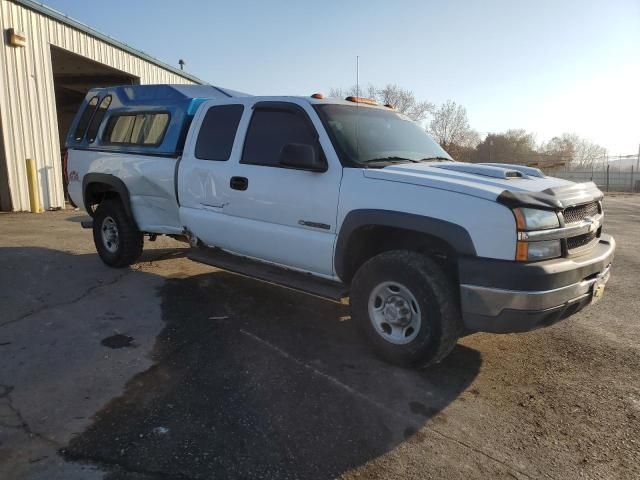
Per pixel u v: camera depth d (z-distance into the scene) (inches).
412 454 106.3
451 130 1672.0
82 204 263.1
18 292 208.1
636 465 104.1
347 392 131.6
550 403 129.1
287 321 183.5
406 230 147.6
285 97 177.2
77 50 544.4
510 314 124.7
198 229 202.1
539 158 1971.0
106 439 107.6
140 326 174.1
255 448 106.1
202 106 203.5
